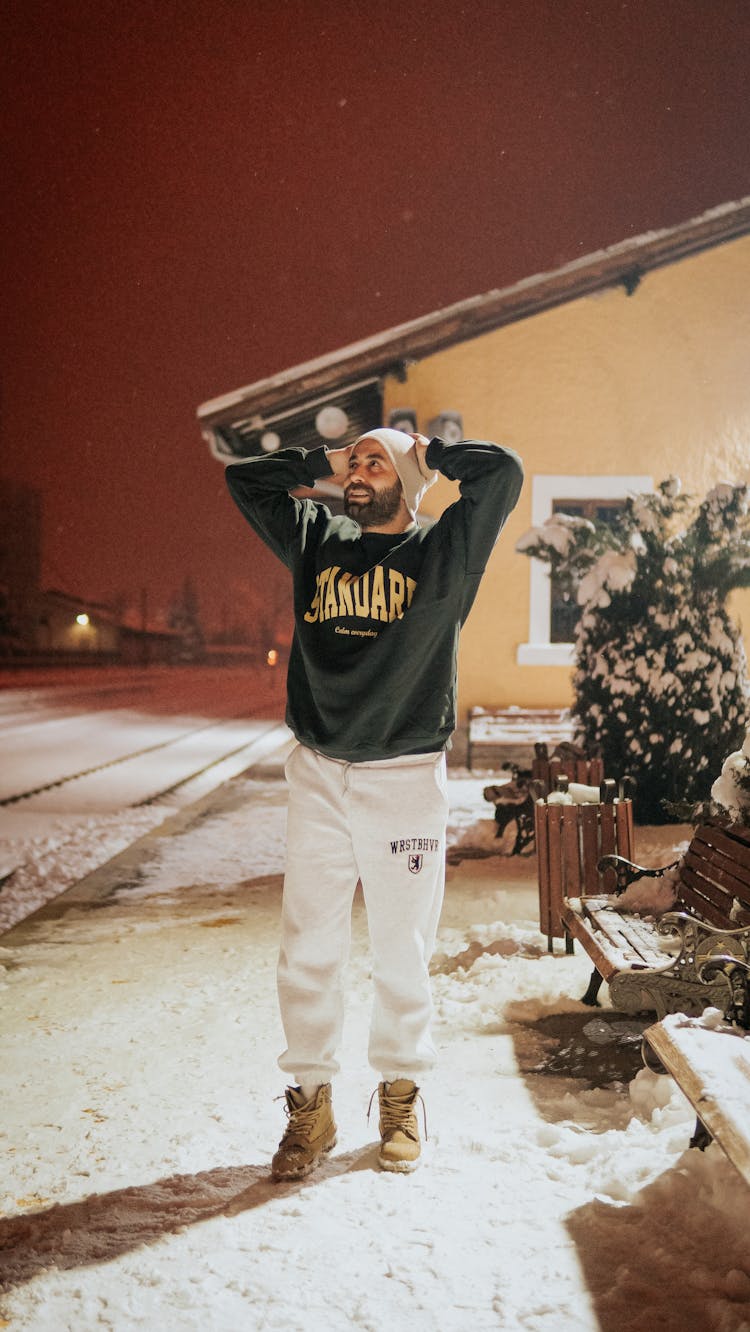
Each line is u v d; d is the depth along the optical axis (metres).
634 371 14.48
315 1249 2.63
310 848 3.12
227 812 11.43
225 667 93.00
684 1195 2.72
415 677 3.07
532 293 14.33
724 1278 2.38
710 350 14.48
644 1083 3.50
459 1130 3.33
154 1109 3.65
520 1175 2.98
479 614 14.55
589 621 9.95
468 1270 2.50
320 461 3.40
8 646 72.25
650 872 4.91
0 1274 2.59
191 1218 2.83
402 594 3.09
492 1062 3.99
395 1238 2.66
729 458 14.47
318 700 3.10
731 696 9.75
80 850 9.20
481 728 14.13
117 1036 4.45
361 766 3.08
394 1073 3.10
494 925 6.11
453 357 14.52
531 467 14.54
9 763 16.91
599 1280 2.44
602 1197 2.81
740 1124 2.35
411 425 14.05
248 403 14.09
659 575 9.81
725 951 3.57
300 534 3.36
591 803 5.65
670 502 10.04
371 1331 2.29
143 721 27.67
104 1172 3.15
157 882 7.87
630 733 9.73
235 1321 2.35
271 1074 3.97
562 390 14.52
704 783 9.71
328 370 14.18
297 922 3.12
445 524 3.14
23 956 5.81
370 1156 3.16
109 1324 2.36
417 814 3.07
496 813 8.71
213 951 5.85
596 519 14.60
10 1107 3.69
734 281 14.45
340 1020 3.16
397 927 3.07
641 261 14.25
